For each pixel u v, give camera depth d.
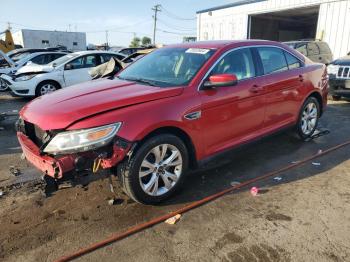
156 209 3.42
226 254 2.74
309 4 17.20
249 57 4.34
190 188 3.86
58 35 38.25
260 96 4.34
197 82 3.69
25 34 36.22
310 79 5.27
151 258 2.70
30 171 4.38
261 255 2.72
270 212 3.35
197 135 3.65
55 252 2.78
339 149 5.16
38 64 12.02
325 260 2.67
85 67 10.45
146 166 3.31
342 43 16.05
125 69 4.66
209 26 23.56
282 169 4.38
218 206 3.47
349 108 8.30
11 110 8.65
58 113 3.09
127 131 3.07
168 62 4.23
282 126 4.91
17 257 2.72
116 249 2.82
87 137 2.93
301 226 3.11
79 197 3.66
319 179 4.11
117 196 3.66
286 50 5.00
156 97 3.37
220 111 3.84
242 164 4.55
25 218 3.27
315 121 5.64
